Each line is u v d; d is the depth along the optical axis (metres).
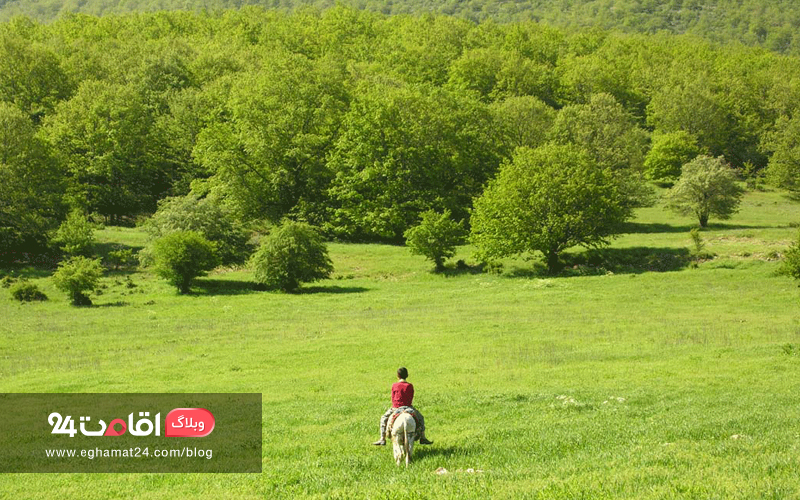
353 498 12.58
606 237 81.44
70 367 35.00
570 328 42.41
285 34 187.38
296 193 96.31
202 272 65.44
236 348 39.16
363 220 87.81
